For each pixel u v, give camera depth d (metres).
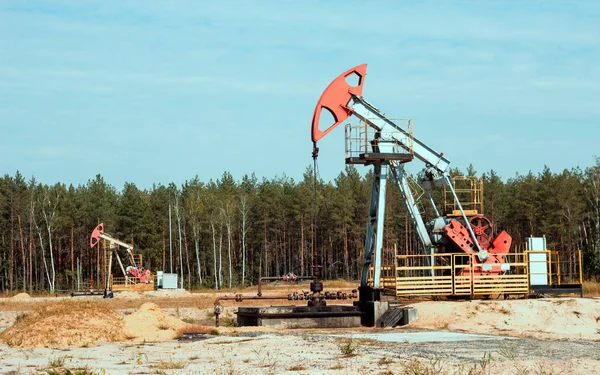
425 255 32.91
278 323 29.81
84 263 98.56
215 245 91.94
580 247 85.19
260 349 21.05
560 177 82.62
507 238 34.50
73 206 94.12
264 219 96.62
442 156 33.50
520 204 83.56
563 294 35.16
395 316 30.00
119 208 99.75
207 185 118.00
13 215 93.00
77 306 26.67
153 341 25.00
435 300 33.41
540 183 83.38
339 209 90.12
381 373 16.34
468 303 30.53
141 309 28.59
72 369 17.81
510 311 29.69
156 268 98.12
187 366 18.25
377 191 31.78
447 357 18.59
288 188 102.25
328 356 19.23
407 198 34.09
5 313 40.28
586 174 89.38
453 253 33.19
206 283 92.62
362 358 18.64
